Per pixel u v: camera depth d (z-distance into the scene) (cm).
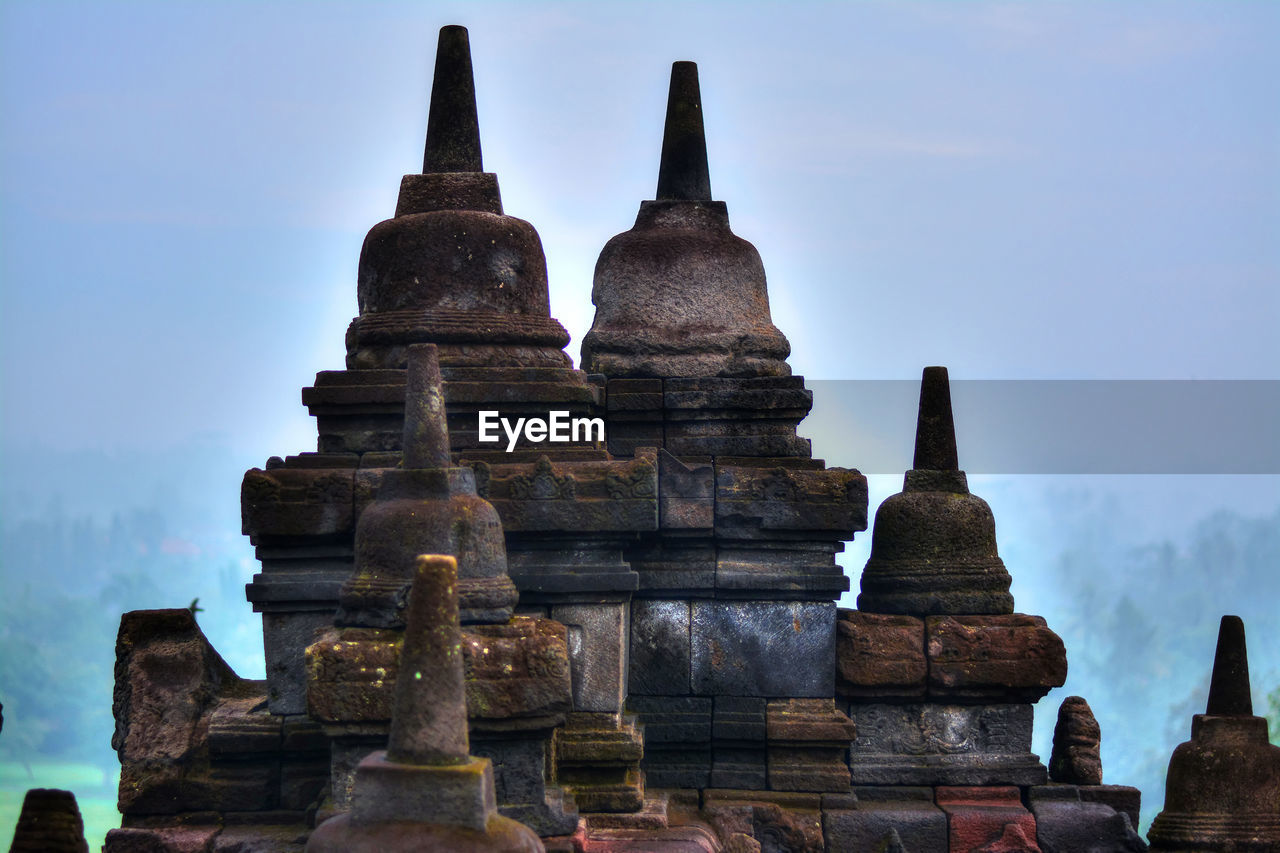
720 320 1669
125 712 1507
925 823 1538
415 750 1056
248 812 1459
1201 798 1538
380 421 1510
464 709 1077
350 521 1444
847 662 1581
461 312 1533
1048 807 1566
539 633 1280
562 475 1431
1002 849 1534
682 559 1568
